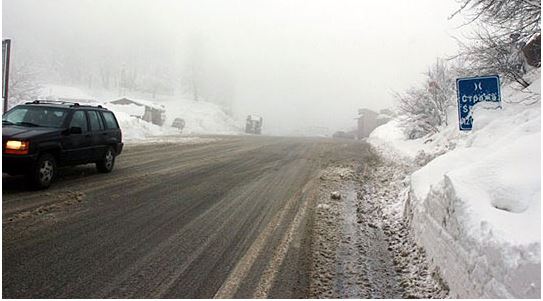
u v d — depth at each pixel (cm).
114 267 474
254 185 992
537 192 415
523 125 632
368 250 575
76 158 908
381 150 1916
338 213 762
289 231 641
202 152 1661
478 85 768
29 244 523
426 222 544
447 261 441
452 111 1620
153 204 757
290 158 1602
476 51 1096
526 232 351
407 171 1091
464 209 430
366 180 1119
